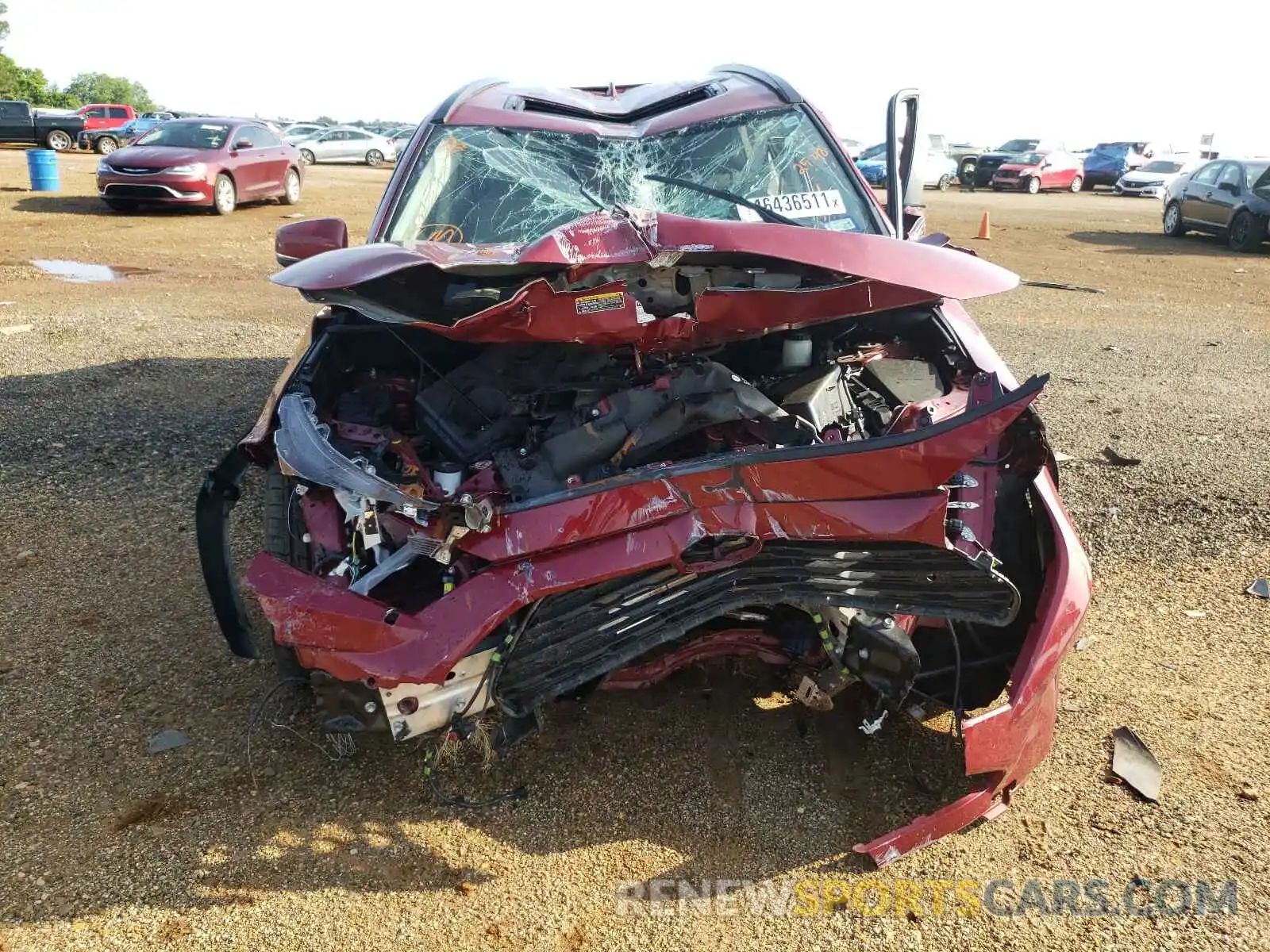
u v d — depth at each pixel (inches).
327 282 106.8
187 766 118.2
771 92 172.1
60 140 1224.2
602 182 155.6
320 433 110.0
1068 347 339.3
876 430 127.6
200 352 305.9
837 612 105.8
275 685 134.1
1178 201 698.8
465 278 118.3
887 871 103.0
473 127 163.9
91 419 240.4
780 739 123.7
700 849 106.3
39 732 123.7
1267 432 242.2
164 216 624.7
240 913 97.5
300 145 1274.6
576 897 99.9
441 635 97.3
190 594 158.4
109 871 102.3
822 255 105.6
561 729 125.6
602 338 108.9
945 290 105.4
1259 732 125.1
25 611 152.3
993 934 95.2
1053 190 1263.5
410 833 108.6
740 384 112.8
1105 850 105.4
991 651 120.6
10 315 350.0
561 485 108.1
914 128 156.5
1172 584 164.7
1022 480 118.7
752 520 100.1
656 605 103.0
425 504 98.3
